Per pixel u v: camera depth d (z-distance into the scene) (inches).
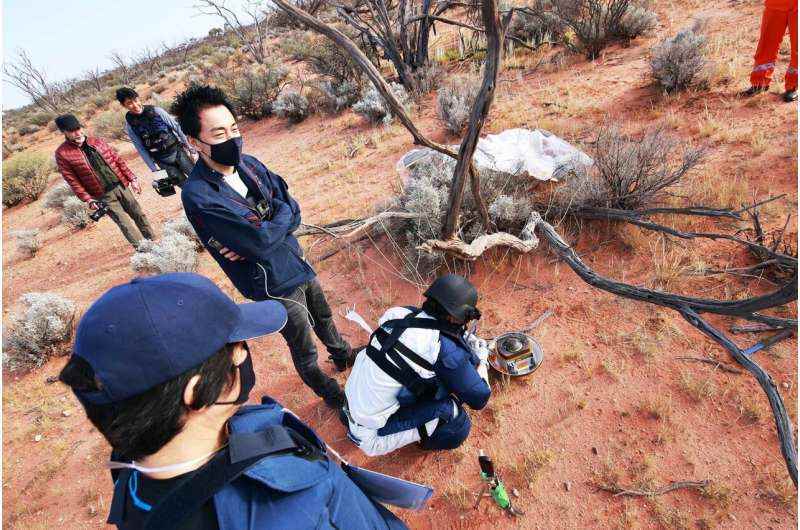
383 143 296.5
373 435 93.4
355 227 166.1
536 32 393.4
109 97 1065.5
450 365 80.7
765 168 163.5
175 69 1279.5
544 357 125.0
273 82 484.1
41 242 323.9
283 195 98.7
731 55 253.0
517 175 175.3
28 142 970.7
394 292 162.6
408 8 391.9
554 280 148.7
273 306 42.4
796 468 70.7
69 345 181.3
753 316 86.9
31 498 123.0
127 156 526.3
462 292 79.0
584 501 94.3
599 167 162.9
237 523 28.7
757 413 99.7
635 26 317.4
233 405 35.0
